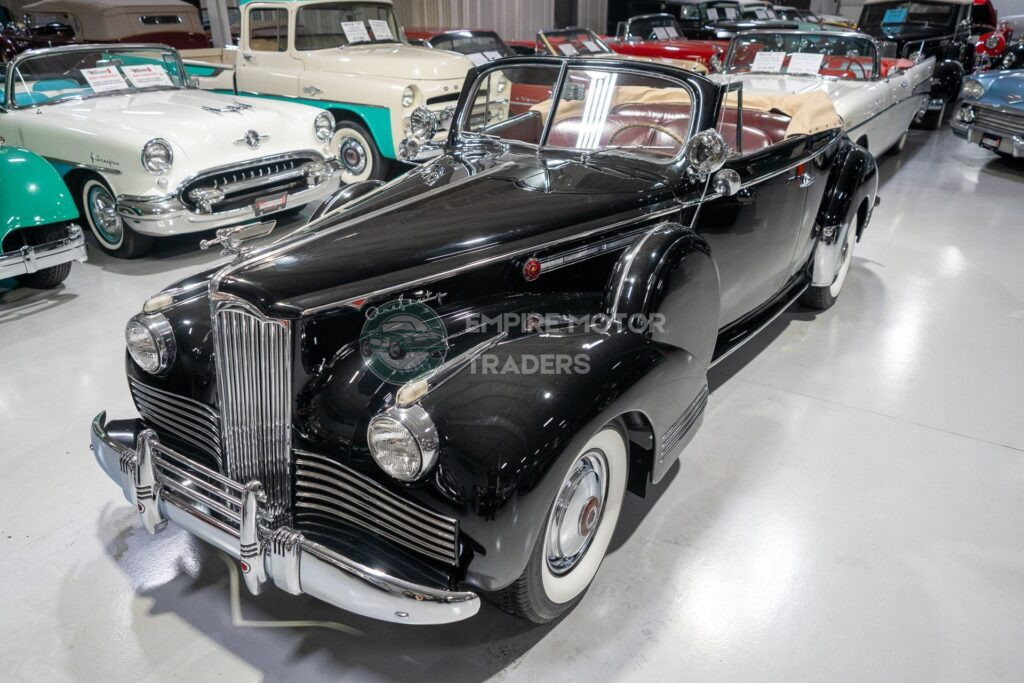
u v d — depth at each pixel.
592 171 2.55
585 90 2.76
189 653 1.94
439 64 6.20
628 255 2.15
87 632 2.01
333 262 1.88
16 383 3.31
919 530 2.41
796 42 6.73
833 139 3.62
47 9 7.07
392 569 1.69
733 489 2.61
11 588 2.15
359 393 1.84
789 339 3.81
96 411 3.09
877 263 4.87
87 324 3.94
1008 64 9.73
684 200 2.56
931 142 8.89
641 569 2.23
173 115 4.88
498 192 2.36
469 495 1.59
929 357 3.61
